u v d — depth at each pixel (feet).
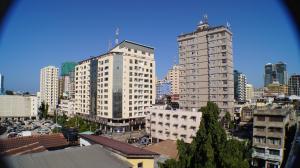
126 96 269.64
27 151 60.03
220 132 41.14
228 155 37.40
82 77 325.42
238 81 491.72
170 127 194.90
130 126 271.49
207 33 267.80
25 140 67.72
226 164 36.78
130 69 274.16
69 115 363.97
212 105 43.39
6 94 379.35
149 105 293.02
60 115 358.02
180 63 293.64
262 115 134.41
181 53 292.81
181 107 289.12
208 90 265.13
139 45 291.99
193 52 281.13
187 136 184.34
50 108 460.55
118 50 278.46
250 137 172.86
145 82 289.74
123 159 55.52
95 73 290.97
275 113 130.62
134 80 277.44
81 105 326.65
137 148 64.13
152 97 298.35
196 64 277.44
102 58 277.44
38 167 42.98
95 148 55.67
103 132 255.29
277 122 130.00
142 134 244.63
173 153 103.96
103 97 273.54
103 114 272.72
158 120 203.92
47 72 472.03
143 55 294.66
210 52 265.13
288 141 131.44
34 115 377.09
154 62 301.84
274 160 128.26
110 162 50.42
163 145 115.14
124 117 266.57
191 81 281.13
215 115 42.73
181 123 188.44
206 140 40.24
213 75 261.65
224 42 255.09
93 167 46.91
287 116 136.87
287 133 134.10
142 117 284.20
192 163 40.65
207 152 37.91
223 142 40.73
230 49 260.01
